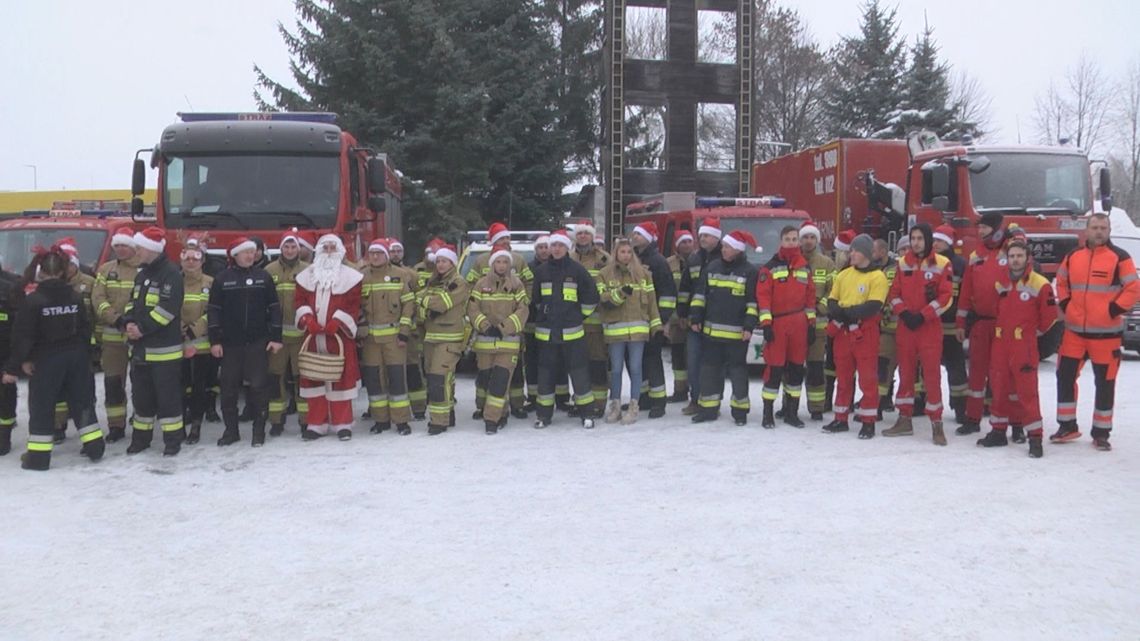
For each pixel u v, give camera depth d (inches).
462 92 1033.5
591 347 406.0
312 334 359.3
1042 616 191.5
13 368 315.0
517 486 291.9
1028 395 327.9
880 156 652.7
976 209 555.2
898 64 1542.8
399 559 226.8
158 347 336.2
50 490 292.2
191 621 191.8
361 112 1012.5
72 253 367.9
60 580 215.3
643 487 289.6
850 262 367.9
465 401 468.1
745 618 190.4
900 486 288.5
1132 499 273.1
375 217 509.4
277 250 428.8
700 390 396.8
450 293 373.7
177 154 438.3
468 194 1137.4
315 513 264.8
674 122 1139.9
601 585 208.5
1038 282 331.6
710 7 1142.3
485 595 203.5
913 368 361.7
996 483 292.0
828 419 407.5
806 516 258.2
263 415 358.0
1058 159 570.3
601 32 1306.6
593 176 1369.3
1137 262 708.0
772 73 1738.4
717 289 386.6
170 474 311.9
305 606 198.8
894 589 205.5
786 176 741.3
